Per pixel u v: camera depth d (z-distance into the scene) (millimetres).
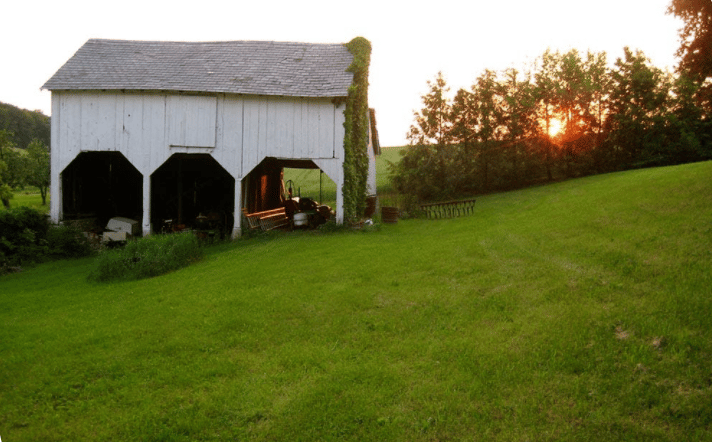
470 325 7520
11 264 16625
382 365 6402
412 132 44000
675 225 11172
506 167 45094
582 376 5582
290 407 5496
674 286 7508
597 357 5922
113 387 6277
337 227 20016
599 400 5129
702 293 6969
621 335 6363
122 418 5488
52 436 5203
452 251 13078
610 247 10672
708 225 10391
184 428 5227
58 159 20391
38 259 17703
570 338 6461
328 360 6703
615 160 42844
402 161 44188
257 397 5746
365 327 7875
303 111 20375
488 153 45562
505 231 15727
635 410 4902
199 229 21594
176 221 23547
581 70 44281
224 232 20969
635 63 41188
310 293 9797
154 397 5949
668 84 40438
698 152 37406
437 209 28516
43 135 112125
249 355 7051
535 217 18625
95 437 5176
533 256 11312
